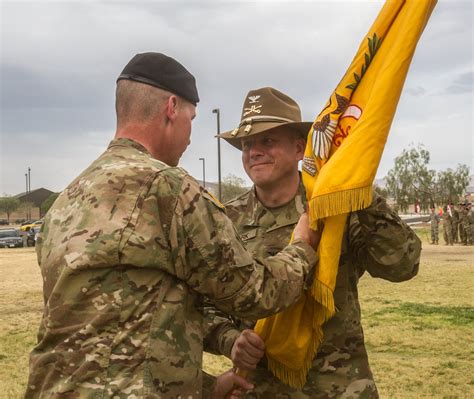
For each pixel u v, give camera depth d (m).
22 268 20.98
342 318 2.88
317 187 2.70
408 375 6.48
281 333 2.75
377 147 2.69
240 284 2.30
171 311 2.18
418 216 53.50
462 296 11.76
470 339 8.03
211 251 2.25
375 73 2.77
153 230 2.17
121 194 2.19
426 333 8.43
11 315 11.02
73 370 2.08
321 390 2.85
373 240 2.79
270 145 3.04
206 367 6.93
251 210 3.18
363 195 2.64
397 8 2.73
